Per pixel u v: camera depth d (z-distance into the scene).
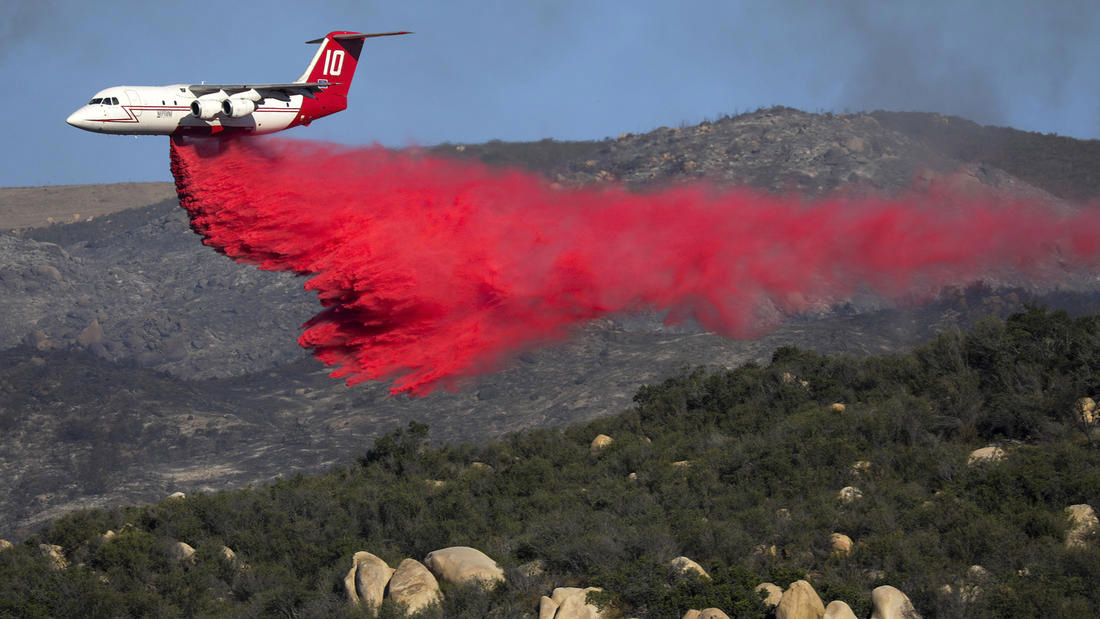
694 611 28.56
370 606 31.89
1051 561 29.75
